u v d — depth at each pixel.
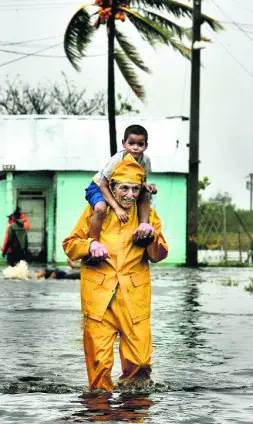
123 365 9.80
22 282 28.20
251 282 28.03
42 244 44.81
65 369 11.30
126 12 38.91
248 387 10.27
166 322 16.69
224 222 46.06
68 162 43.41
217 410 9.01
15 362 11.81
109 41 39.62
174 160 43.19
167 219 43.44
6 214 44.19
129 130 9.96
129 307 9.60
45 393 9.82
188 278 31.48
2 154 43.72
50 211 44.81
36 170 43.53
